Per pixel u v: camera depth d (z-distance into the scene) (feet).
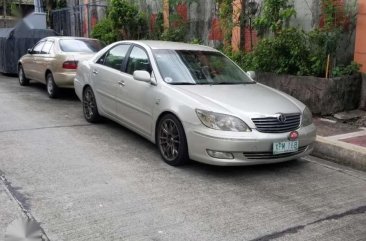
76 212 14.71
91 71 26.63
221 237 13.35
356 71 29.35
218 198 16.30
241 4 36.45
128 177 18.13
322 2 29.99
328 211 15.48
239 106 18.35
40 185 17.01
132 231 13.53
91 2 64.23
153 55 21.93
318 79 28.30
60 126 26.61
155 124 20.44
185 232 13.60
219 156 17.69
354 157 20.76
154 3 49.98
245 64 33.81
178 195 16.44
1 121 27.66
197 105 18.28
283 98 20.34
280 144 18.08
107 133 25.13
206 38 42.75
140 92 21.48
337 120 27.66
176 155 19.27
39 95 38.32
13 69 52.08
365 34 28.68
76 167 19.21
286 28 32.14
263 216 14.89
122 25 51.47
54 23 76.33
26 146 22.22
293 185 17.95
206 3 42.34
